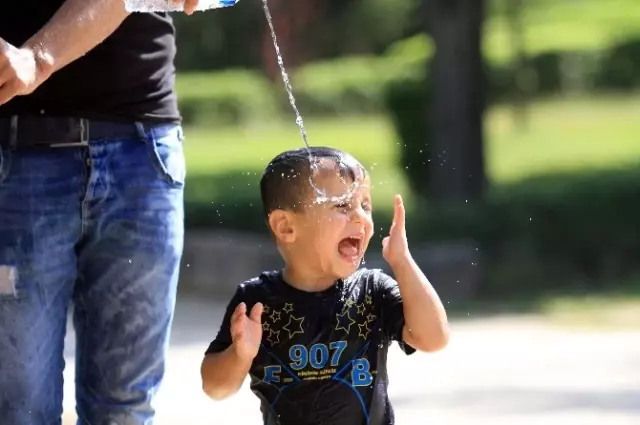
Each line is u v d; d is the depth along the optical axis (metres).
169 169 7.85
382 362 7.14
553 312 23.56
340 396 7.04
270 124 70.06
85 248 7.77
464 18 29.08
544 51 75.50
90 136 7.58
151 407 7.97
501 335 21.05
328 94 73.25
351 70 76.31
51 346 7.73
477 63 29.34
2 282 7.48
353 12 74.56
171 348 20.03
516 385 16.61
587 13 89.44
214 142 60.44
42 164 7.50
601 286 26.78
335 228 6.98
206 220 29.38
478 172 29.38
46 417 7.76
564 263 27.70
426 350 7.07
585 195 29.06
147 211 7.74
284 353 7.04
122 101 7.64
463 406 15.30
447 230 27.22
